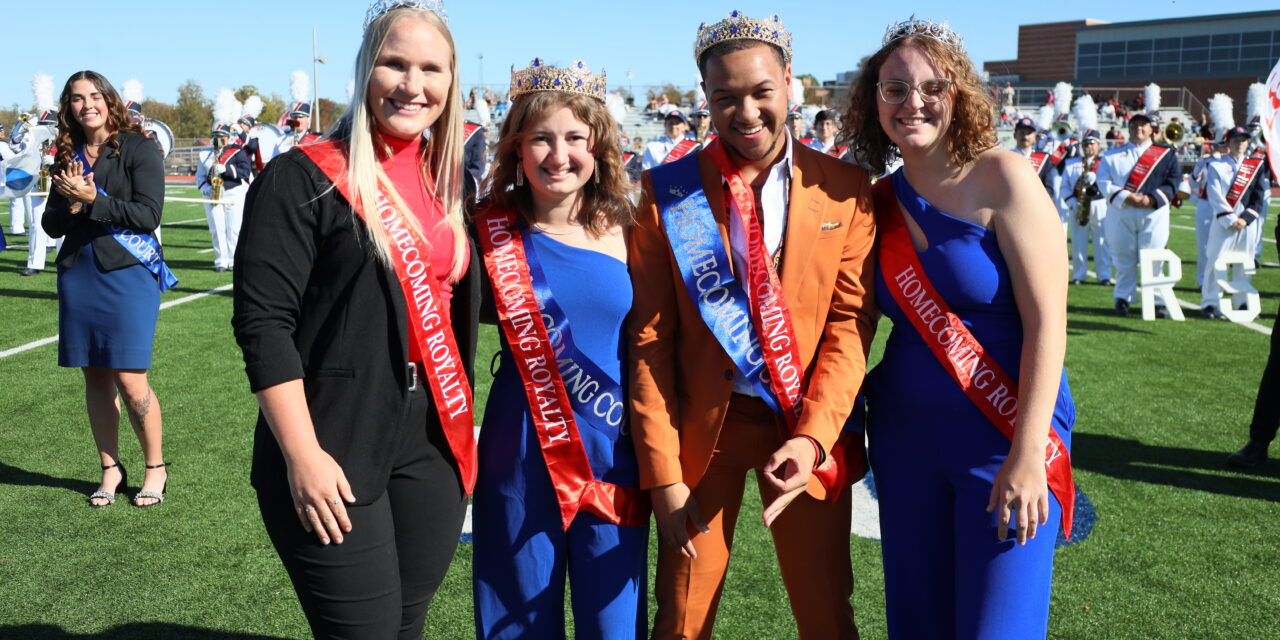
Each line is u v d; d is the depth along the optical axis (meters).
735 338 2.01
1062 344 1.83
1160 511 3.79
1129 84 52.22
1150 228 8.22
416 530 1.85
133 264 3.58
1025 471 1.79
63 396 5.31
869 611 2.94
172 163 35.88
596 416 2.01
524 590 2.01
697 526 2.02
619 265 2.03
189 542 3.41
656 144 11.59
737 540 3.47
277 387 1.62
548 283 1.99
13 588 3.04
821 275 2.02
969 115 1.90
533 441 2.01
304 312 1.72
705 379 2.05
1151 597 3.05
